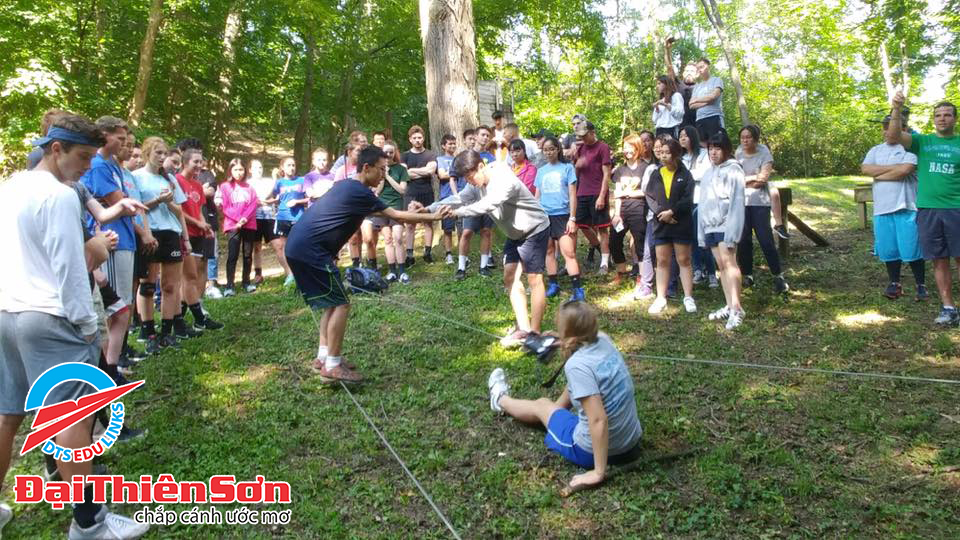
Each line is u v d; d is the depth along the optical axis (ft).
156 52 49.06
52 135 9.41
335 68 59.41
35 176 9.22
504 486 11.03
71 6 40.14
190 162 22.02
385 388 15.38
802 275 24.35
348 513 10.39
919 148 18.03
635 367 16.08
